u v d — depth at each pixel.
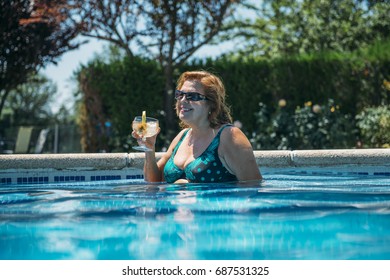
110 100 10.14
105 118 10.22
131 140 10.05
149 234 1.82
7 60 11.74
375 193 2.74
